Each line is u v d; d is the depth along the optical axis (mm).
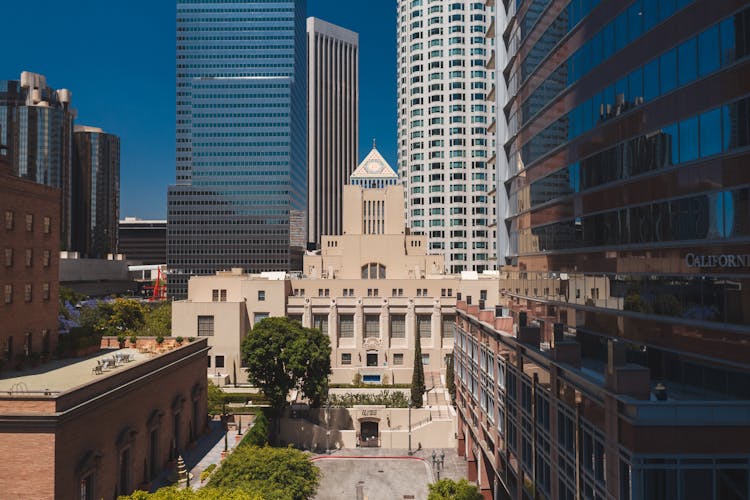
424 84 163250
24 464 33688
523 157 50125
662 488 18750
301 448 69688
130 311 98750
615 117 31219
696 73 24188
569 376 25703
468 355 53656
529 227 48094
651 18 27547
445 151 161000
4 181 44156
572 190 37406
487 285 92375
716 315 22844
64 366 49188
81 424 36812
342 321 95562
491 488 47000
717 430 18719
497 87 57906
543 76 43656
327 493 55844
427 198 162625
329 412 72625
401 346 94375
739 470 18719
